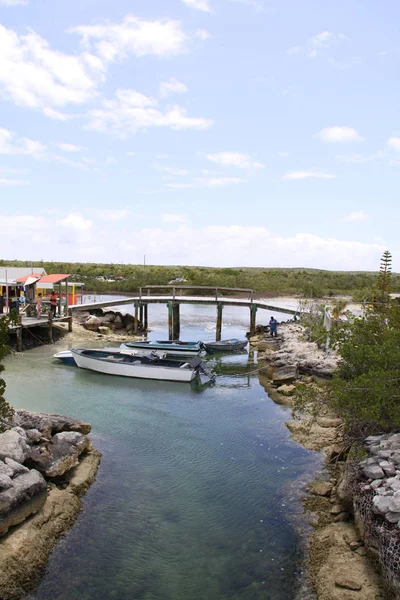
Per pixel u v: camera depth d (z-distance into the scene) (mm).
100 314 41156
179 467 13688
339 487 11633
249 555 9766
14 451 11203
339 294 71062
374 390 12086
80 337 34500
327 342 25031
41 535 9805
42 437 12773
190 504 11688
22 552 9109
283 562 9547
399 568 7770
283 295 70938
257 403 20094
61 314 35938
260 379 24453
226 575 9180
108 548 9906
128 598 8531
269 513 11312
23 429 12852
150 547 9992
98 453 14180
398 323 14844
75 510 11078
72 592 8633
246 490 12406
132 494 12086
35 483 10266
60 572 9125
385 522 8789
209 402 20156
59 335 34156
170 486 12555
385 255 26625
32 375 23766
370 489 9875
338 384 13102
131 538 10273
